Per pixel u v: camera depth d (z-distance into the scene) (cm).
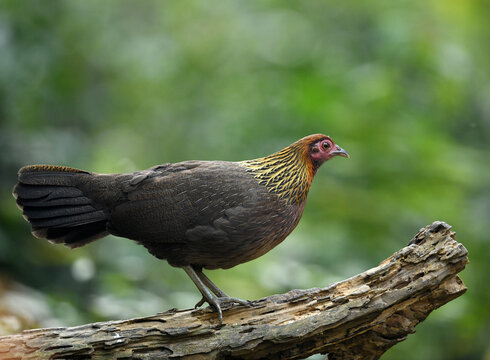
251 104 1639
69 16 1546
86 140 1577
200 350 624
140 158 1755
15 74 1337
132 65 1848
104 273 1223
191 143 1750
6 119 1325
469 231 1484
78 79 1591
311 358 1011
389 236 1414
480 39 1927
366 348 671
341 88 1647
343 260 1391
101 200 744
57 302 1052
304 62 1772
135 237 743
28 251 1179
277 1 1944
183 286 1293
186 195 721
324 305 645
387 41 1753
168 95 1842
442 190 1488
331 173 1483
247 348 629
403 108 1644
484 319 1421
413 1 1856
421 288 637
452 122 1811
